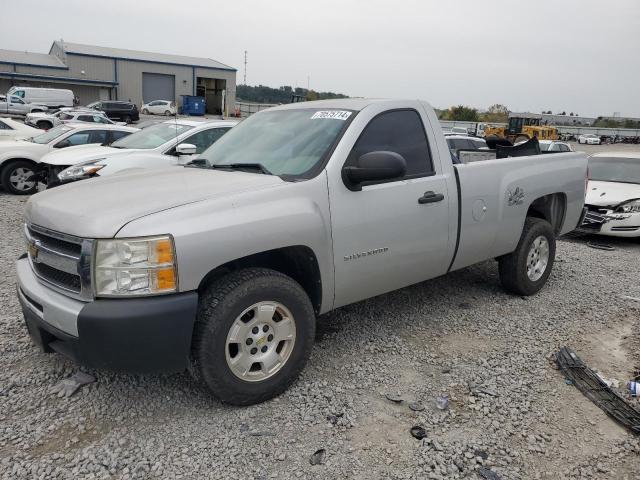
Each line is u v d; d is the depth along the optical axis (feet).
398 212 12.51
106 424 9.98
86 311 8.95
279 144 12.78
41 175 31.73
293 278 11.90
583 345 14.14
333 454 9.29
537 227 16.99
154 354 9.15
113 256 8.96
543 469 9.14
